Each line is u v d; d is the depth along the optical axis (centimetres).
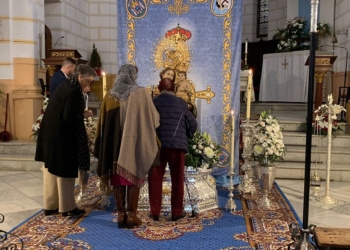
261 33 1566
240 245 377
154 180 440
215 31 576
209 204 490
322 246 247
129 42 583
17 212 481
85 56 1288
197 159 498
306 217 289
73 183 457
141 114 402
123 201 421
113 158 404
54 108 425
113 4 1308
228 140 588
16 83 826
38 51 885
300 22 1225
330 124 536
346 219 464
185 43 580
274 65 1244
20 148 772
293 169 674
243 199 538
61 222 439
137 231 413
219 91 582
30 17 827
